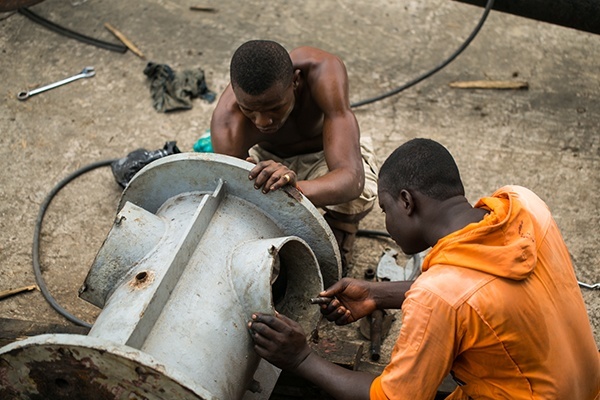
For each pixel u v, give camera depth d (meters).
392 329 3.51
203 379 2.38
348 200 3.12
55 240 4.00
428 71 5.11
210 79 5.02
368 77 5.07
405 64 5.18
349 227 3.60
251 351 2.56
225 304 2.51
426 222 2.27
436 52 5.29
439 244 2.19
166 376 2.12
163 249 2.60
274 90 2.87
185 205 2.82
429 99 4.88
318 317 2.85
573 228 4.03
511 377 2.23
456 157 4.47
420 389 2.18
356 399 2.39
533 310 2.15
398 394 2.19
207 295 2.50
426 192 2.25
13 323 3.21
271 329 2.42
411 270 3.81
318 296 2.69
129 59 5.18
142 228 2.66
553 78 5.06
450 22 5.55
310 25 5.51
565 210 4.14
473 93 4.93
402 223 2.32
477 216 2.22
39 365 2.27
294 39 5.38
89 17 5.54
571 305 2.28
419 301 2.14
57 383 2.32
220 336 2.46
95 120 4.73
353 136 3.19
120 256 2.63
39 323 3.23
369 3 5.71
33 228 4.06
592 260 3.86
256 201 2.80
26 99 4.87
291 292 2.88
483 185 4.30
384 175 2.34
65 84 4.99
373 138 4.60
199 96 4.88
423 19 5.58
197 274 2.53
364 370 3.11
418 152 2.28
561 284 2.26
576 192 4.24
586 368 2.34
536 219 2.28
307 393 3.04
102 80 5.02
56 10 5.60
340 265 2.93
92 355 2.16
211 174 2.78
